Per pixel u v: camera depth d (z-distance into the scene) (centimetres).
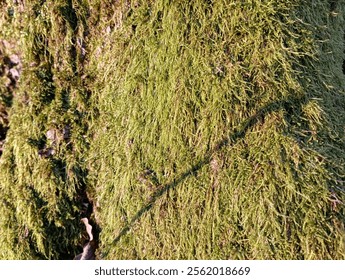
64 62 231
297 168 193
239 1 203
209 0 206
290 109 205
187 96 206
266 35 202
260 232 191
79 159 225
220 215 198
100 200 222
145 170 212
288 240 188
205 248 199
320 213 188
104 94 226
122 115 220
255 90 203
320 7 225
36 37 230
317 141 202
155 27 213
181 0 207
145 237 208
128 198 213
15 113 235
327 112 212
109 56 224
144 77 216
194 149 206
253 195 193
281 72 204
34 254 218
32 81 231
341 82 232
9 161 228
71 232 222
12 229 219
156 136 213
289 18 204
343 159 204
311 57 212
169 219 205
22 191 221
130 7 219
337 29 244
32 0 226
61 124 225
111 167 220
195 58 206
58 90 230
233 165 199
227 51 204
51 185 219
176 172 207
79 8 225
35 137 225
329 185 193
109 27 224
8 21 238
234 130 202
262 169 194
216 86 202
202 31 206
